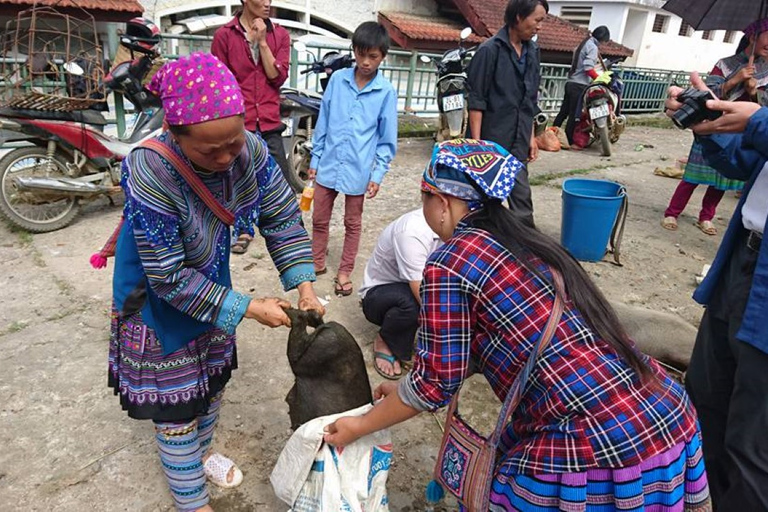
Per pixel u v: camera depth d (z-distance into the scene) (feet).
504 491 5.00
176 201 5.10
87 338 10.80
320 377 6.02
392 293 9.70
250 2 13.55
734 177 6.70
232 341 6.85
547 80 39.29
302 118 19.57
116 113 18.56
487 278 4.63
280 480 6.10
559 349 4.60
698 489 4.87
